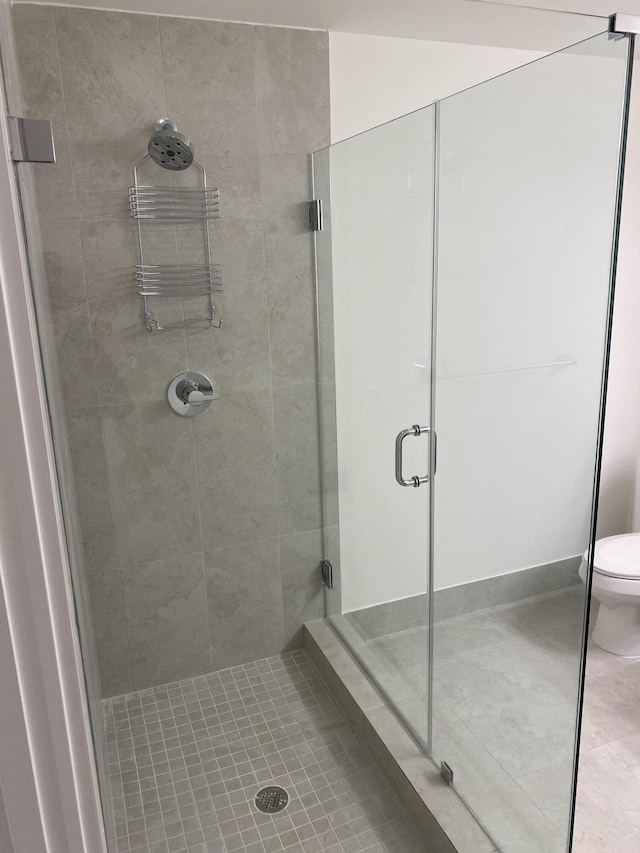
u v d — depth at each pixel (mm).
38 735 686
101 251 1798
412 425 1907
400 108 1856
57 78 1611
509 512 1584
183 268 1925
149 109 1738
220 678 2332
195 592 2221
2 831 698
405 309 1874
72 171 1697
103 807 1090
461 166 1592
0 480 617
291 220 2006
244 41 1792
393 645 2086
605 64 1232
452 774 1803
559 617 1487
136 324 1908
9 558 635
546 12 1410
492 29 1591
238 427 2145
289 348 2135
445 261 1701
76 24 1590
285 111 1891
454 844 1631
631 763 2037
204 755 2029
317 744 2080
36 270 867
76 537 1283
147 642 2188
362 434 2146
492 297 1568
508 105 1432
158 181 1813
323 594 2434
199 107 1805
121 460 1993
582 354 1385
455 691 1802
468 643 1759
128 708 2188
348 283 2076
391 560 2064
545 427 1464
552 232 1393
